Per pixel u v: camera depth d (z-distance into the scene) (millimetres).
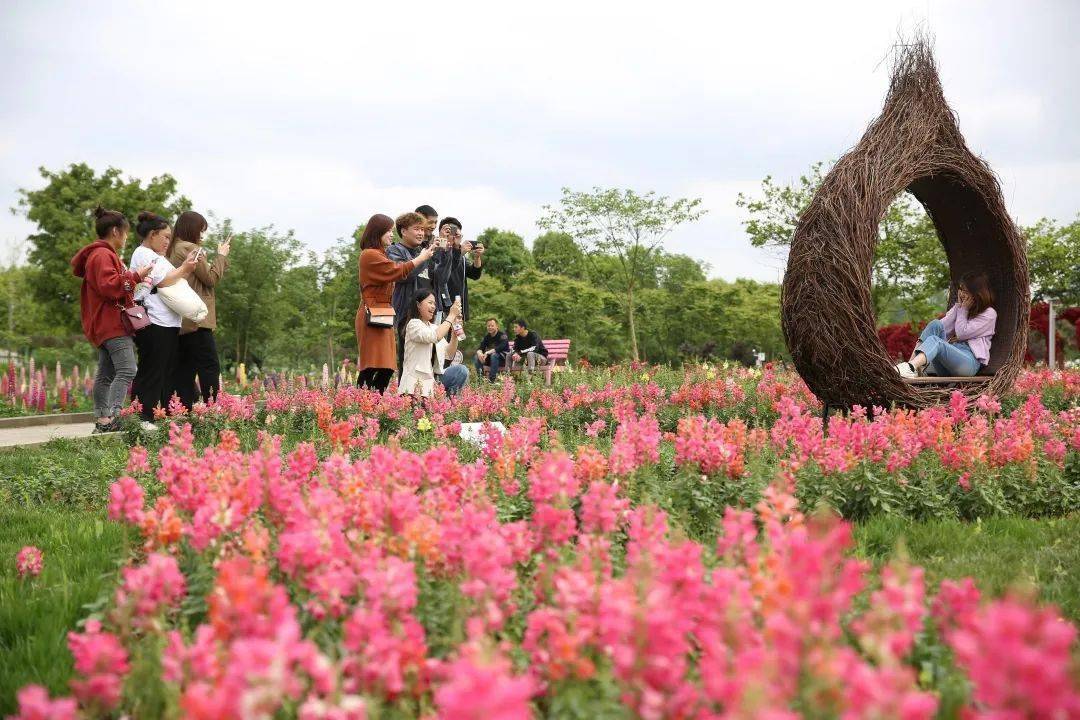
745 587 2338
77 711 2375
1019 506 5750
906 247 27531
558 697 2234
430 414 9312
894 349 23781
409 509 3148
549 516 3271
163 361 9734
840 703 1831
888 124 8469
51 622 3559
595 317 43594
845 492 5551
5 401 14883
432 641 2670
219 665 2066
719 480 5234
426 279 10898
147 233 9797
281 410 9938
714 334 47625
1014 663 1601
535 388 12867
